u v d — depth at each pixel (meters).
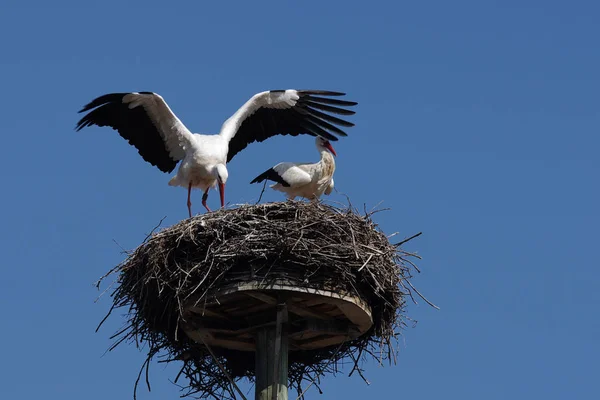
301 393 14.14
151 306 13.21
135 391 13.56
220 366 13.37
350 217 13.12
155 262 12.81
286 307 12.75
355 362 14.21
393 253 13.40
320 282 12.71
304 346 14.08
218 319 13.53
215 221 12.80
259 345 13.34
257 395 13.08
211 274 12.62
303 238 12.62
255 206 12.92
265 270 12.59
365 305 13.15
